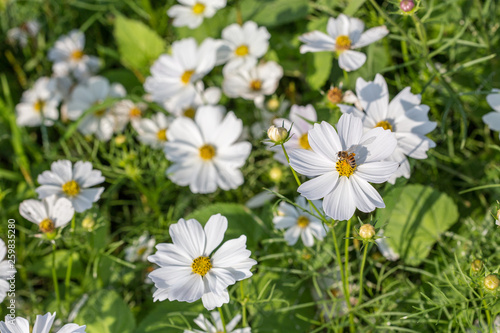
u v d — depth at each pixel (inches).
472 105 32.3
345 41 28.7
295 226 29.3
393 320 28.6
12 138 36.7
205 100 35.7
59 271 32.3
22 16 42.6
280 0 36.3
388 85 32.9
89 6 40.5
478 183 31.5
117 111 37.0
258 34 34.4
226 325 27.1
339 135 23.9
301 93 36.5
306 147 29.2
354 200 23.6
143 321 29.2
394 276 30.3
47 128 39.2
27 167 35.5
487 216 29.6
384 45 32.7
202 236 25.2
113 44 42.3
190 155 32.2
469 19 32.2
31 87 41.9
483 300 25.4
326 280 30.1
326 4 34.7
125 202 34.7
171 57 34.5
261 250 31.0
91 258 30.8
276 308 29.1
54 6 42.9
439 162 32.6
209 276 24.9
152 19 39.0
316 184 23.8
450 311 28.2
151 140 34.9
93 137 37.8
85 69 40.8
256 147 35.3
